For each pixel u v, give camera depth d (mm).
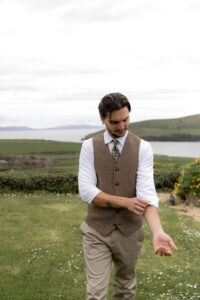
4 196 10219
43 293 3967
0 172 12523
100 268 2484
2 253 5273
